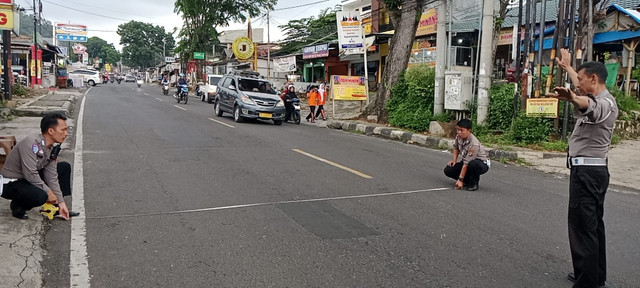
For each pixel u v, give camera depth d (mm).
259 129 14641
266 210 5832
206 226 5188
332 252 4547
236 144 11070
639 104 14852
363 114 17828
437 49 14148
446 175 7676
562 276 4145
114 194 6340
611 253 4773
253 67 35875
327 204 6180
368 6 31531
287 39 38469
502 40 20312
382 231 5188
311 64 34688
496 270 4227
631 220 5961
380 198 6562
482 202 6551
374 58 28250
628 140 12945
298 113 18156
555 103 11141
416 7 16125
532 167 9812
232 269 4109
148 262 4215
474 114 13289
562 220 5793
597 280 3754
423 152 11352
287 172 8062
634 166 9617
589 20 12586
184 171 7879
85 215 5445
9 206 5445
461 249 4711
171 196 6328
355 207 6074
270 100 16703
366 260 4375
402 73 16062
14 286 3631
